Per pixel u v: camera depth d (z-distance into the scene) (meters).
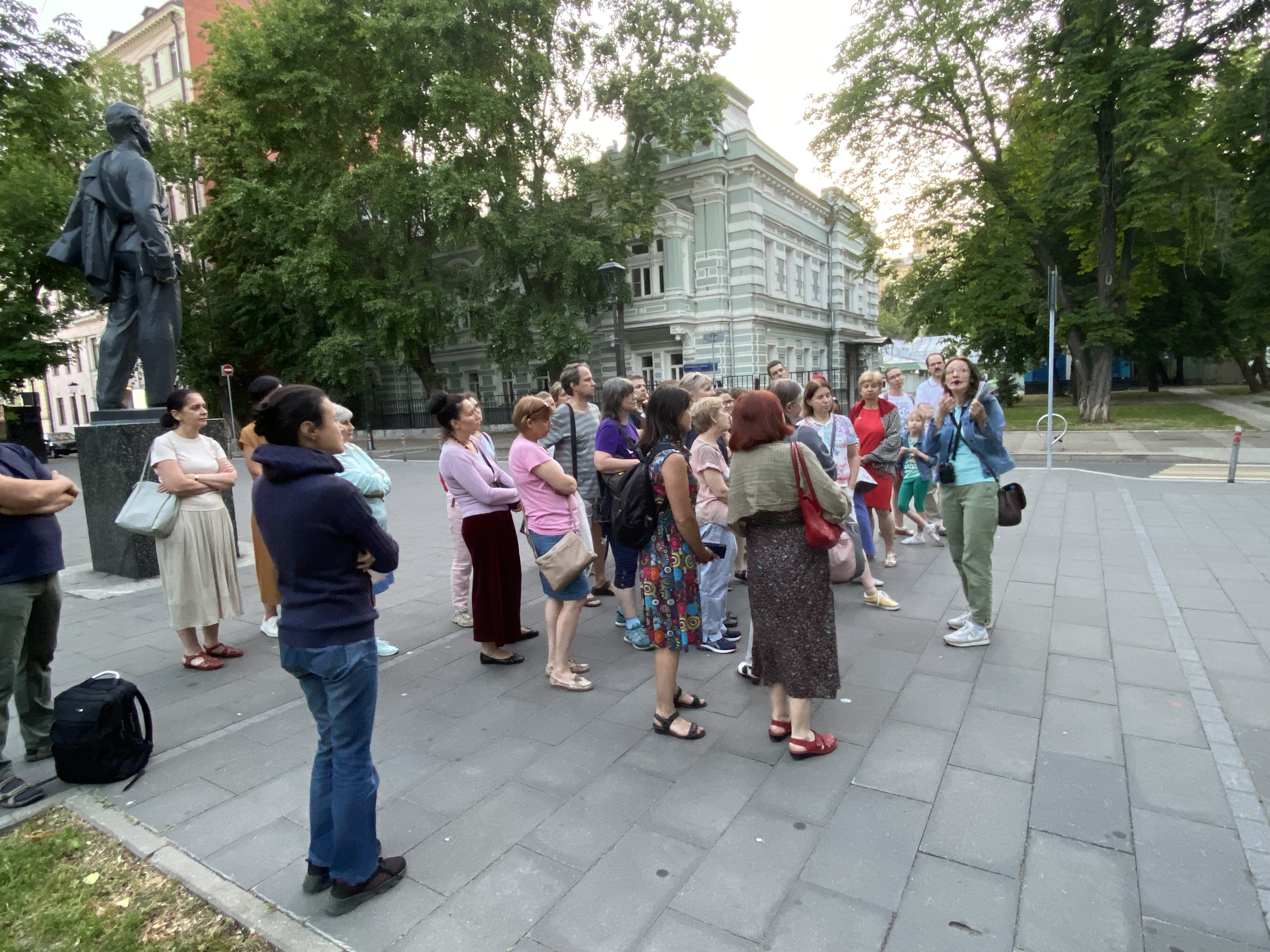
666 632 3.46
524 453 4.19
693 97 21.88
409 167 22.75
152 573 7.20
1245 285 22.36
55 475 3.41
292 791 3.22
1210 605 5.05
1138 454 13.34
